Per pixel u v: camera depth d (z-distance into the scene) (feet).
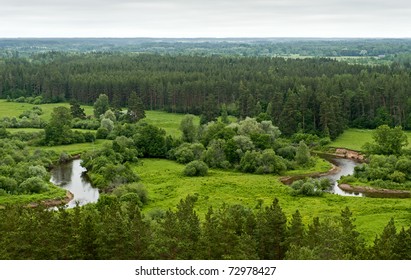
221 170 463.42
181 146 511.81
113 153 472.85
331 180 442.09
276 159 458.91
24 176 397.80
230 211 265.95
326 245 198.39
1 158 437.17
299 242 214.07
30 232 201.46
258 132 524.93
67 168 480.23
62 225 208.13
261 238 217.97
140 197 348.38
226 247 204.74
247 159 460.14
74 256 200.34
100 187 410.93
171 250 205.46
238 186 394.93
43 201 361.71
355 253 212.02
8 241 200.03
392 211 322.34
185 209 250.16
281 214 221.46
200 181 410.72
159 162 494.18
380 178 421.59
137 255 204.03
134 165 477.77
